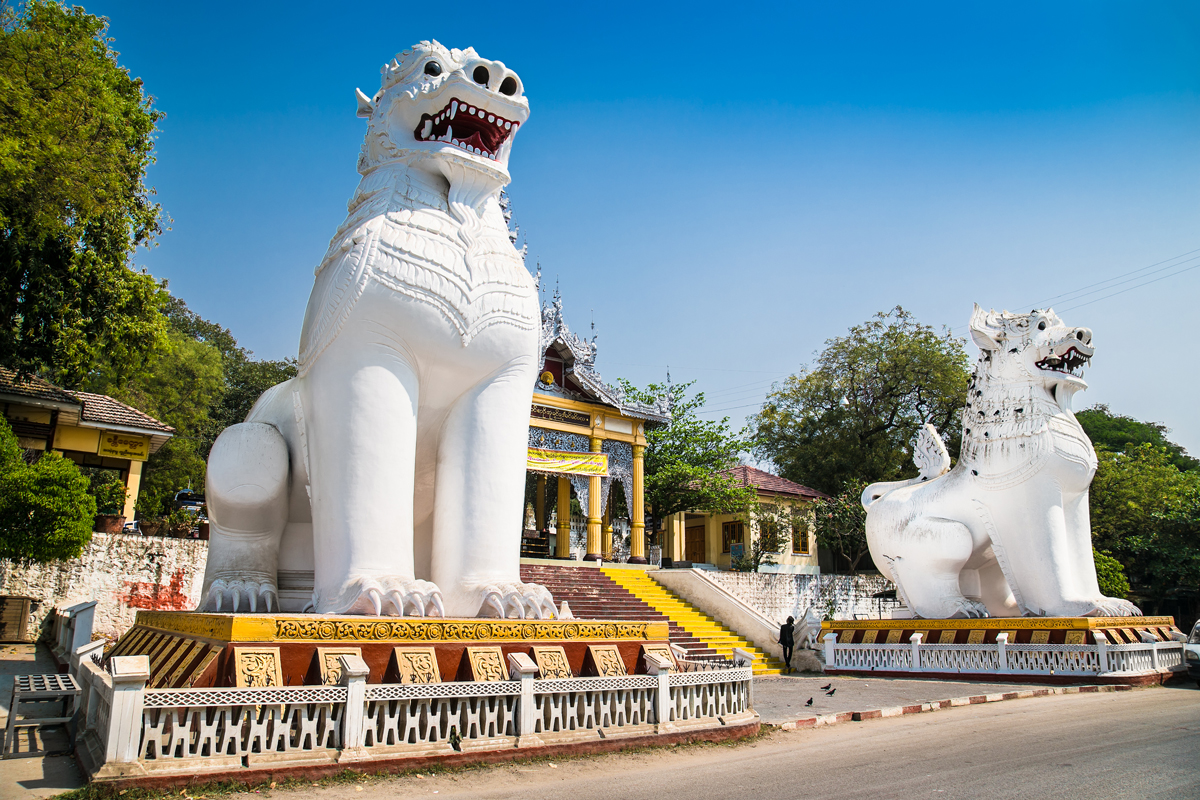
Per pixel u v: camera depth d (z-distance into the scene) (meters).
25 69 11.67
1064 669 11.81
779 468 38.22
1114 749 6.29
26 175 11.17
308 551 6.75
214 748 4.39
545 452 23.83
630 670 6.19
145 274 16.78
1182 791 4.82
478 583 5.87
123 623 14.93
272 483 6.27
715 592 19.44
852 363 34.66
